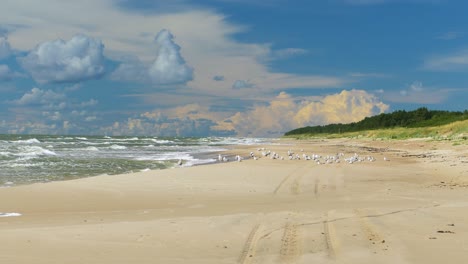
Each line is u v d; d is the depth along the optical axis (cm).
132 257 786
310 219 1108
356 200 1469
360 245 851
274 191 1736
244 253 818
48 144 6888
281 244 875
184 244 877
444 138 6594
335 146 7731
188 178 2094
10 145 5888
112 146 6700
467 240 872
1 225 1087
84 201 1470
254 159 3538
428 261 741
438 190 1705
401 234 929
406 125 11581
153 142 9969
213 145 8319
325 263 750
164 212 1273
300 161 3328
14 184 2030
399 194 1599
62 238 918
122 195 1598
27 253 806
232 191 1727
